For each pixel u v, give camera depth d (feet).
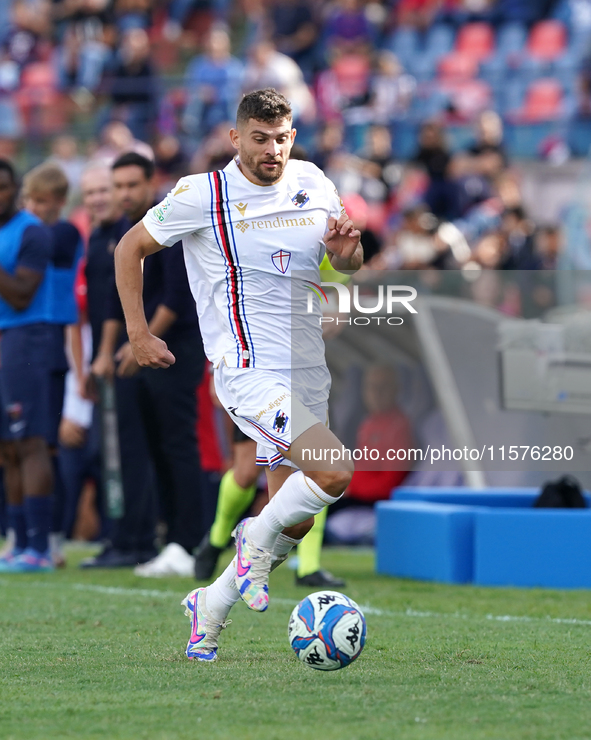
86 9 205.87
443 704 37.63
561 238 140.56
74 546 112.47
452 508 82.33
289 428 45.21
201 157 168.66
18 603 66.59
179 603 66.59
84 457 107.55
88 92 193.88
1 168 81.71
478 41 195.83
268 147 45.47
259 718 35.55
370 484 111.96
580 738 32.53
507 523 79.00
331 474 44.04
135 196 81.10
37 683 41.73
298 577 76.23
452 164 160.04
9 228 82.28
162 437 81.87
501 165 159.74
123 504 88.53
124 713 36.42
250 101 45.52
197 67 191.11
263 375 46.93
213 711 36.65
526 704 37.60
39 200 90.22
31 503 84.79
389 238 146.61
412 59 197.98
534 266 129.80
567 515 78.38
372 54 187.42
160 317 77.97
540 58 189.88
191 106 185.78
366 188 154.10
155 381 80.33
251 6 217.97
